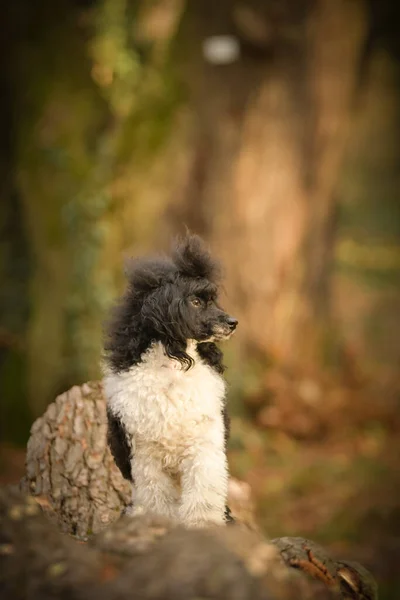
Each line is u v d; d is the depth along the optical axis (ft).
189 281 15.85
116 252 39.11
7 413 40.47
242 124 43.24
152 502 15.53
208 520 14.99
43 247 39.68
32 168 40.09
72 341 38.99
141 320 15.66
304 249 45.98
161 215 40.47
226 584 10.16
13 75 41.37
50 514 16.92
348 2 45.21
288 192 44.42
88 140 40.11
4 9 40.83
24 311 43.91
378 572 28.50
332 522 32.12
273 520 32.42
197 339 15.75
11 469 35.91
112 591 10.37
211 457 15.35
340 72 45.37
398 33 52.95
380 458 39.50
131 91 40.11
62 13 40.86
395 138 80.84
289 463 38.11
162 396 15.23
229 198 43.14
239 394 41.22
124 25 39.81
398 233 77.97
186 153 41.32
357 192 79.61
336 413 43.24
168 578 10.33
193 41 41.55
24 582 10.75
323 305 48.14
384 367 54.95
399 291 67.87
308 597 11.39
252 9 42.32
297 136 44.68
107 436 16.63
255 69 43.45
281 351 44.32
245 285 44.01
